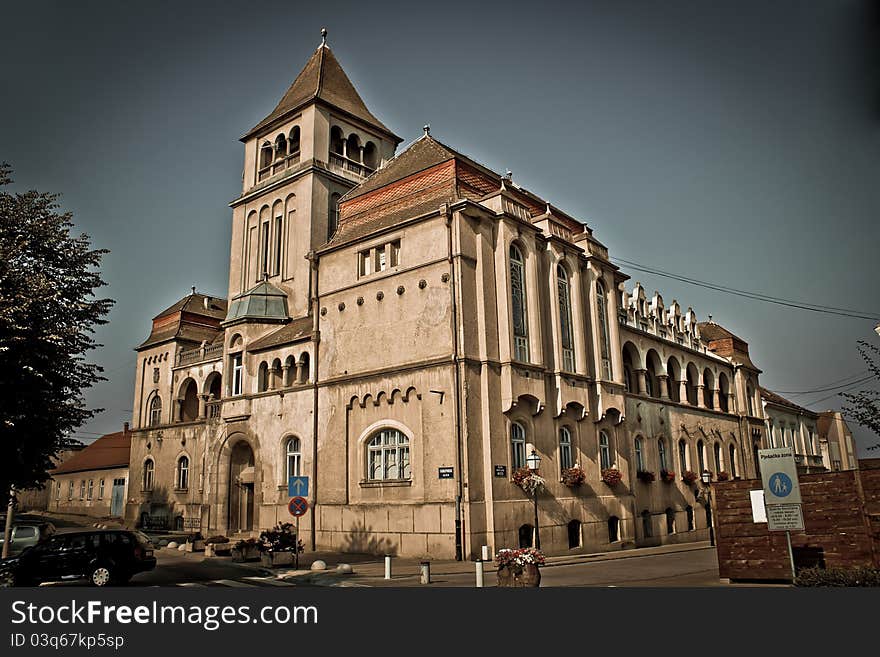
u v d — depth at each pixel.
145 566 22.50
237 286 45.97
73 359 21.69
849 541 17.03
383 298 31.41
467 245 29.45
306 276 41.16
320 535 31.42
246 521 38.09
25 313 19.62
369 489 29.84
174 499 45.47
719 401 54.28
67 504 63.81
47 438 21.61
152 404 50.50
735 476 52.62
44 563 21.31
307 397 33.88
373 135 48.56
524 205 33.16
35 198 21.98
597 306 36.41
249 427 36.91
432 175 32.34
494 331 29.48
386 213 33.41
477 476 27.16
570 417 32.94
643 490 40.28
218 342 45.78
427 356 28.97
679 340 50.00
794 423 67.94
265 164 47.69
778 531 17.50
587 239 37.25
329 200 43.69
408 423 29.02
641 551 33.19
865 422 19.86
